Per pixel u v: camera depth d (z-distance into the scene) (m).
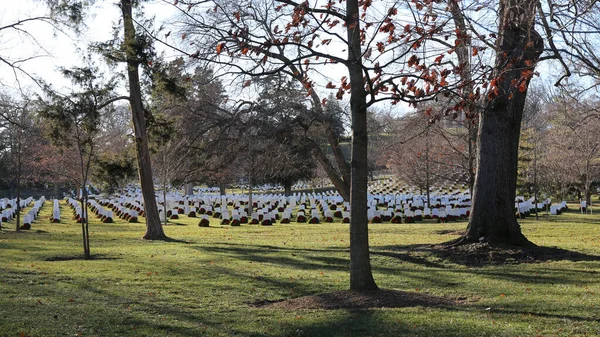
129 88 23.20
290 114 21.47
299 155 25.05
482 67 10.44
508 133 16.86
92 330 8.26
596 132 36.62
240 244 21.19
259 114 21.23
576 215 37.84
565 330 8.05
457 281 12.98
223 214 36.03
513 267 14.61
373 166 64.94
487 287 12.16
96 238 23.62
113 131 44.06
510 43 12.20
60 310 9.45
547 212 38.25
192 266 14.95
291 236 25.22
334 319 9.09
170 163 33.50
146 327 8.51
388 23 9.59
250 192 41.25
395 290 11.66
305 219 36.16
